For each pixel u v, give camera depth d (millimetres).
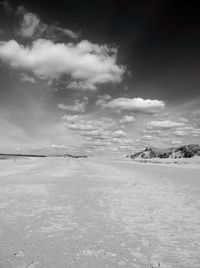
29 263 5469
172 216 9438
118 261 5602
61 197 13164
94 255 5918
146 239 7016
